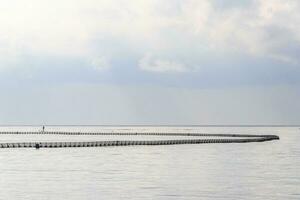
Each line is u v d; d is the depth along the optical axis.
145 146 181.12
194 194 74.25
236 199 70.81
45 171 100.88
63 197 71.94
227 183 84.88
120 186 81.12
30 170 102.56
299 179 90.00
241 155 142.62
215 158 132.25
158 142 189.12
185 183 84.69
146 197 71.88
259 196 73.00
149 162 120.12
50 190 77.19
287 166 112.62
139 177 92.12
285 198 71.69
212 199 70.75
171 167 109.62
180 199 70.50
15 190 77.12
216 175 95.81
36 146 163.62
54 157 132.38
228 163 119.00
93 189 78.12
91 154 143.25
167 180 88.19
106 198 71.19
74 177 91.69
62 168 106.25
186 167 109.81
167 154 145.00
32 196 72.50
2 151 153.12
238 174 97.31
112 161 122.25
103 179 89.25
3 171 100.62
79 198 71.19
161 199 70.44
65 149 163.12
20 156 135.00
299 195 73.75
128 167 109.00
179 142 197.25
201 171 102.38
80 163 116.69
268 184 83.94
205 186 81.56
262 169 106.50
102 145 177.62
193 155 142.00
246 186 81.69
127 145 184.25
